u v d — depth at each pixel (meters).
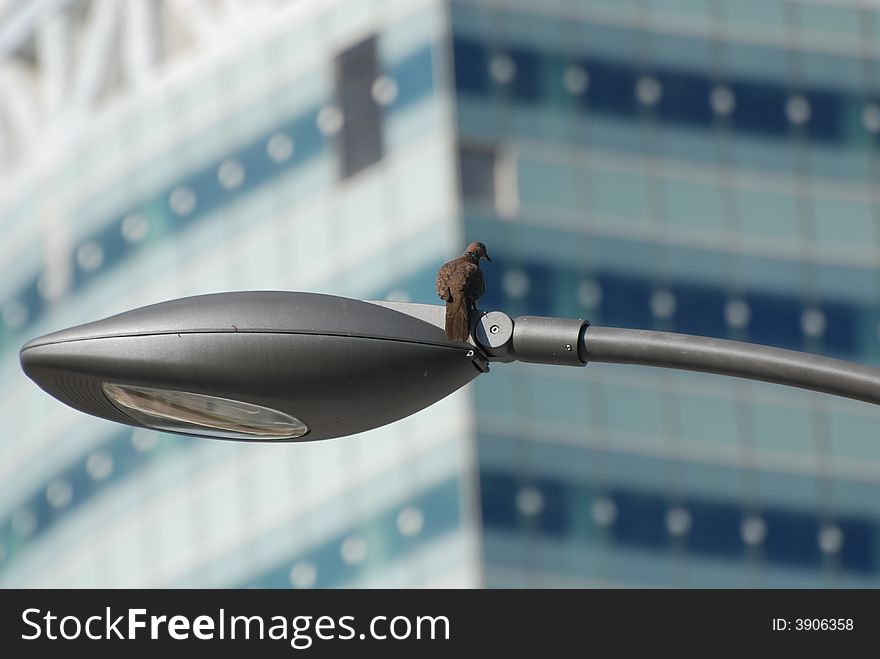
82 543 125.06
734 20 119.06
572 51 114.62
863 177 119.62
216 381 17.77
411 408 18.23
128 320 17.81
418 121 112.88
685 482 108.50
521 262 110.31
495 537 103.81
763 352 16.75
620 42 115.75
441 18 112.94
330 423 18.31
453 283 17.66
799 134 118.69
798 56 120.19
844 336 116.12
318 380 17.69
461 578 103.25
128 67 130.62
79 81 133.38
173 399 18.39
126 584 121.19
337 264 115.56
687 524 107.62
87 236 130.88
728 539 108.12
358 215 114.69
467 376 17.98
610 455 107.25
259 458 115.00
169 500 120.19
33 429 131.12
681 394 110.06
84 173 131.75
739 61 118.56
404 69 114.31
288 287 117.88
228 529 115.69
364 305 17.84
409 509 106.56
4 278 135.50
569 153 112.94
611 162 113.62
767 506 109.75
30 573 128.50
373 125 115.56
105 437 125.56
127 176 128.75
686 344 16.95
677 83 116.81
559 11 115.06
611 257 112.06
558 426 106.88
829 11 121.94
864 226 118.56
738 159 116.75
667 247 113.62
